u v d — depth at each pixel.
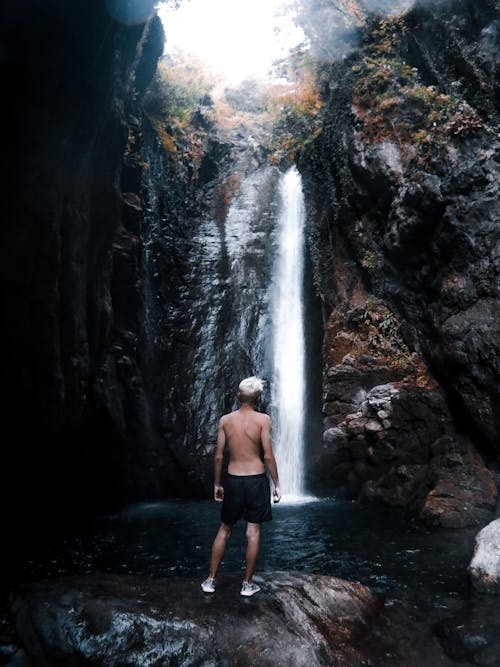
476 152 11.59
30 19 6.40
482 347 10.15
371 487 11.01
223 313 15.42
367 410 11.52
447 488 9.53
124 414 12.06
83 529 9.24
